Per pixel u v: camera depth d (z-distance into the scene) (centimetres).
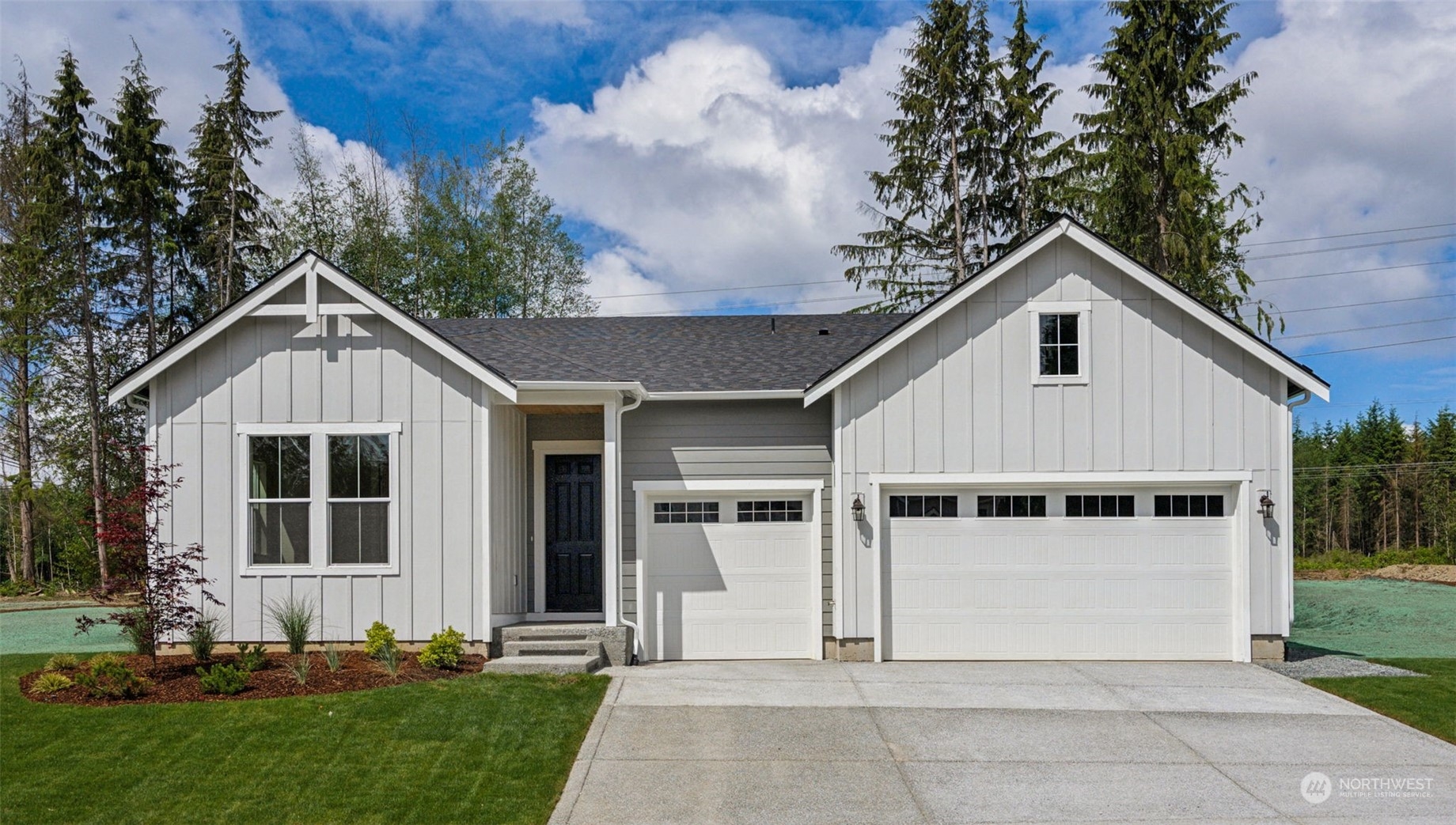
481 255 3447
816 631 1316
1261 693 1093
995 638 1295
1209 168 2597
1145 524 1292
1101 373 1275
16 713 923
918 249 2847
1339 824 711
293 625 1170
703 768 823
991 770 824
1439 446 5072
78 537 2838
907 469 1284
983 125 2784
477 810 718
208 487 1212
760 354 1533
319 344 1222
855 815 724
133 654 1197
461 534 1206
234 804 722
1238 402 1272
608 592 1267
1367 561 3500
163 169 2994
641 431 1345
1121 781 801
